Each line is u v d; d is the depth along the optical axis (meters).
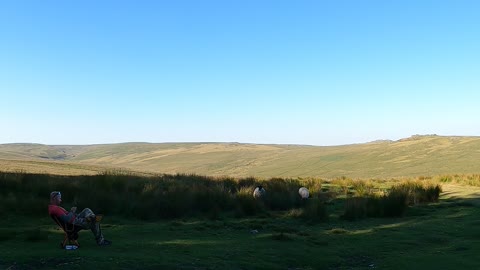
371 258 9.75
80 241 9.73
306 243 10.82
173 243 10.02
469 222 13.96
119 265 7.67
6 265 7.43
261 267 8.42
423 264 8.97
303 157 135.12
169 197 15.48
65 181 16.92
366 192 20.25
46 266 7.43
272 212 15.97
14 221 12.05
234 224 13.11
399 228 13.21
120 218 13.60
